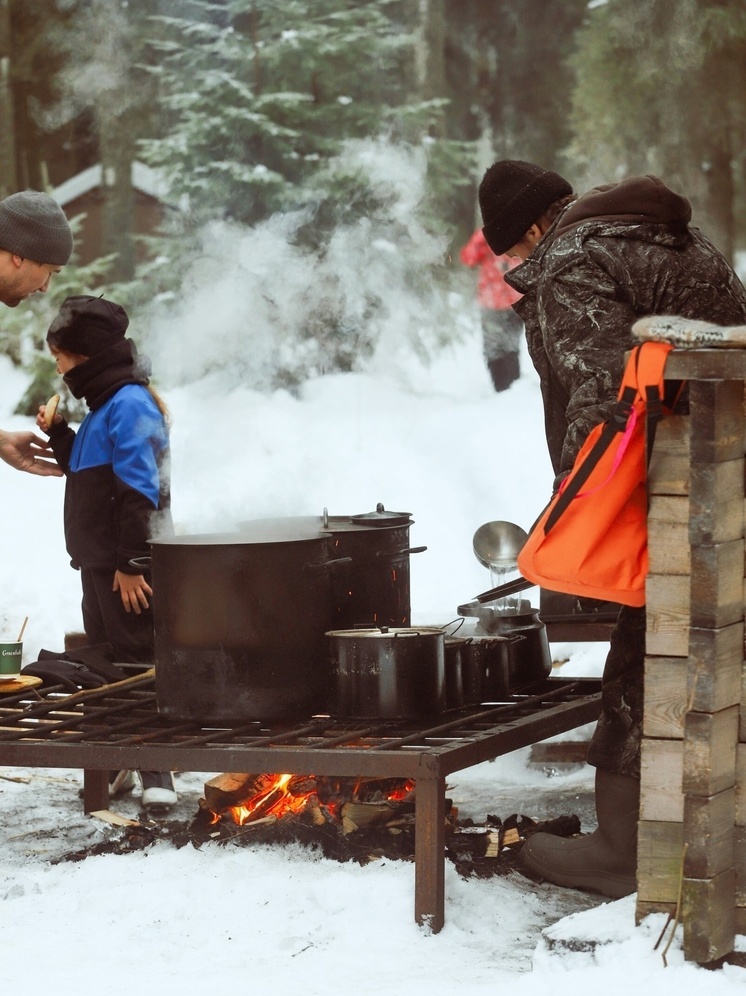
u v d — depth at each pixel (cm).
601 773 407
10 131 2058
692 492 314
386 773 378
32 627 828
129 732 435
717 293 384
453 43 2383
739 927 328
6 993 334
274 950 362
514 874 427
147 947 367
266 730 434
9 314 1788
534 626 487
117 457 527
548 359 404
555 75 2386
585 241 378
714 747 317
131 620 538
